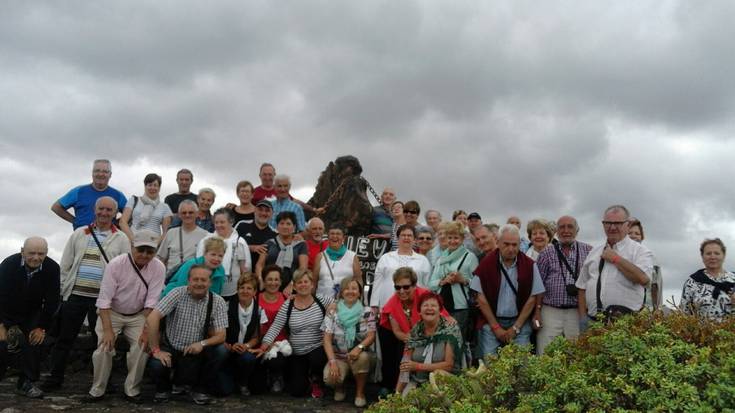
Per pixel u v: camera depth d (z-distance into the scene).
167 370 7.54
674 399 4.04
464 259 8.53
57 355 7.87
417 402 4.87
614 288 7.20
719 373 4.13
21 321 7.61
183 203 9.23
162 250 9.18
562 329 7.84
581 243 8.09
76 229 8.96
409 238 8.82
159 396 7.56
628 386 4.19
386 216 12.18
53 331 8.80
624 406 4.26
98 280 7.98
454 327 7.23
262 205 9.59
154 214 10.14
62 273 8.00
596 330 5.25
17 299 7.51
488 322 7.91
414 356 7.29
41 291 7.57
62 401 7.36
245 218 10.19
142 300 7.60
